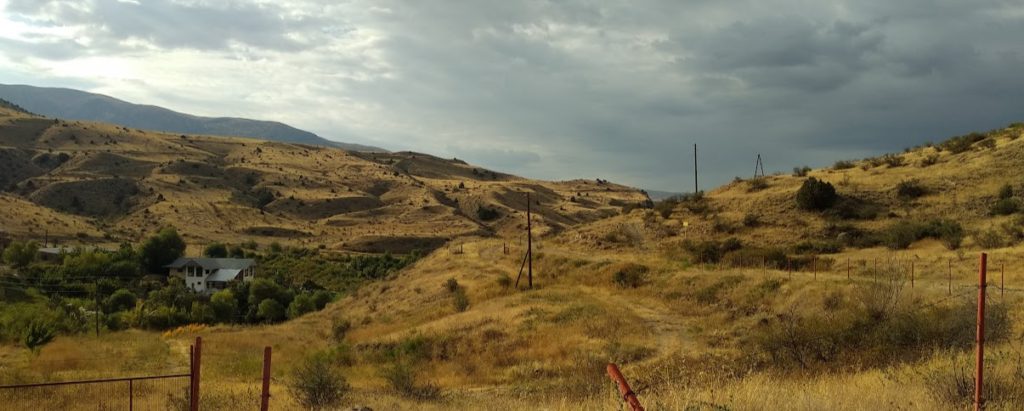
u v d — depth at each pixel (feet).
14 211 410.72
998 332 49.70
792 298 107.14
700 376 48.88
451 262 221.05
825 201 184.44
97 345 134.51
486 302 151.94
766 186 218.38
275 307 265.75
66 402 58.13
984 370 31.35
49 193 517.14
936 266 119.14
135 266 323.37
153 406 55.36
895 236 151.43
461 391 73.10
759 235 178.50
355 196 608.19
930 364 38.52
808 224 178.09
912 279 95.76
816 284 108.99
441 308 155.12
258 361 107.24
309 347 136.77
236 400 57.93
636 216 226.58
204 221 495.41
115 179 562.25
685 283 136.05
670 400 29.32
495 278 174.29
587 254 198.08
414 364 103.04
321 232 503.61
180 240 356.59
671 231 199.52
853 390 32.55
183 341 149.07
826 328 57.72
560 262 187.11
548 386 67.26
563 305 129.80
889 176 198.18
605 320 111.75
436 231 491.72
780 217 186.80
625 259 179.52
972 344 47.93
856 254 149.89
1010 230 137.69
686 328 105.81
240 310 286.25
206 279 331.77
